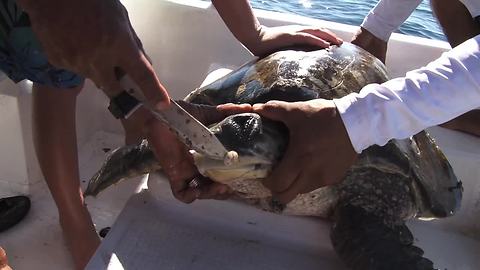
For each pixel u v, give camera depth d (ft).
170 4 5.34
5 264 3.65
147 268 3.38
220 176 3.15
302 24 5.26
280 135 3.15
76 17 2.55
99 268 3.36
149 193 3.86
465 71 2.79
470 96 2.86
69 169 4.43
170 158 3.26
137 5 5.40
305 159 3.00
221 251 3.56
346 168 3.10
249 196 3.67
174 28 5.43
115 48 2.58
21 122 4.74
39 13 2.60
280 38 4.54
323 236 3.65
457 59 2.82
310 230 3.68
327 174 3.09
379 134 2.97
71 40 2.61
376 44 5.19
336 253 3.52
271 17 5.35
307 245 3.61
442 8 5.05
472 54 2.81
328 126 2.94
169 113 2.72
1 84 4.56
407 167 3.59
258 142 3.07
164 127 3.10
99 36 2.56
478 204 4.11
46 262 4.41
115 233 3.62
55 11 2.56
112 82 2.69
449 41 5.16
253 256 3.55
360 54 4.28
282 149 3.15
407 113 2.89
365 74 3.98
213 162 2.97
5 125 4.74
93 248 4.38
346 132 2.93
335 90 3.69
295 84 3.66
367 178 3.60
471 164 4.12
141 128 3.15
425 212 3.80
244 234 3.69
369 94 2.93
